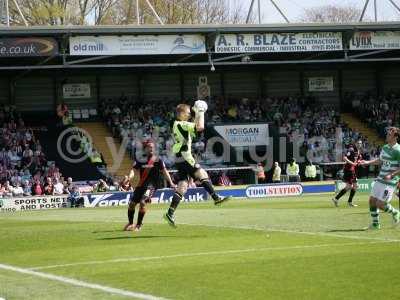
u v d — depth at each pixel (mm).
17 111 57969
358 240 17234
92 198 46156
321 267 13219
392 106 62469
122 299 10906
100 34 48688
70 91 59312
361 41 52719
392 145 19688
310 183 51812
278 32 51344
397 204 34812
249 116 59938
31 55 47844
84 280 12648
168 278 12562
